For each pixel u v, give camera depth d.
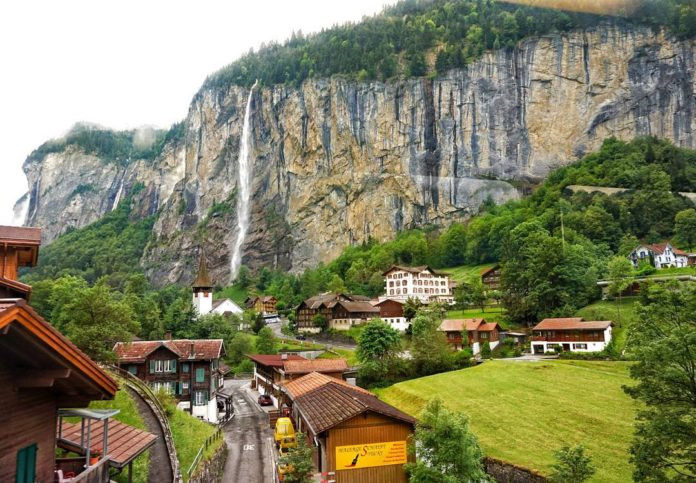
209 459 37.56
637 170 177.00
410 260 198.38
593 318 90.19
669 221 149.25
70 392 13.59
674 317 26.73
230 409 67.88
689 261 125.06
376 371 75.62
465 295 120.94
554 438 45.34
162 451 34.31
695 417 23.55
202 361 64.31
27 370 11.46
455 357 80.75
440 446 28.38
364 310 124.69
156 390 53.50
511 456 41.97
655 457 24.67
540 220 157.75
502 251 148.50
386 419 34.69
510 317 103.00
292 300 184.50
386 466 34.16
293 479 30.22
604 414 49.28
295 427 48.09
